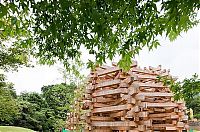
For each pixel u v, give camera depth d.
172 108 7.48
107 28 3.79
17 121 25.31
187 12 3.08
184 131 7.98
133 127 6.71
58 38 3.81
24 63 12.46
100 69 7.65
